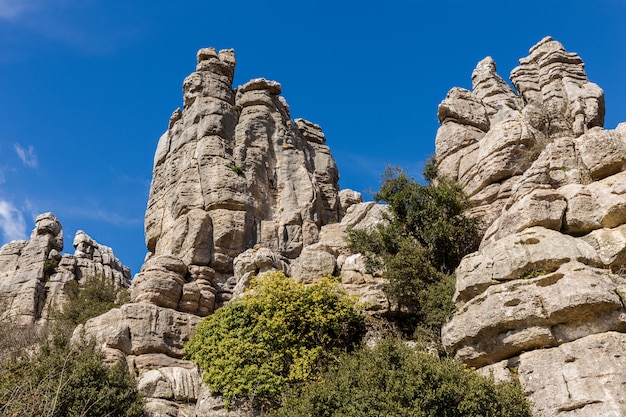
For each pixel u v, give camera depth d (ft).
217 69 163.73
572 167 82.74
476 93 161.27
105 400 74.18
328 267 102.68
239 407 81.56
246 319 91.15
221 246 128.57
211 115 151.64
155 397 88.53
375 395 56.95
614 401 56.13
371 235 101.45
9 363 76.07
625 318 61.67
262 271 106.73
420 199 101.65
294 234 138.51
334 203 164.04
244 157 146.30
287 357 85.61
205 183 138.31
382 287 92.07
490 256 71.51
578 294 61.98
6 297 179.32
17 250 198.18
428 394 55.52
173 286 110.83
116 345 97.91
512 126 108.88
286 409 67.05
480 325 67.00
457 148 121.39
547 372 61.00
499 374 64.28
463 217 99.66
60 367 74.28
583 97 133.69
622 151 79.05
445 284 82.12
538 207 73.31
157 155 164.45
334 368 80.43
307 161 163.63
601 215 71.72
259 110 158.30
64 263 192.03
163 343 101.19
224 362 85.05
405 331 88.79
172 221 137.90
